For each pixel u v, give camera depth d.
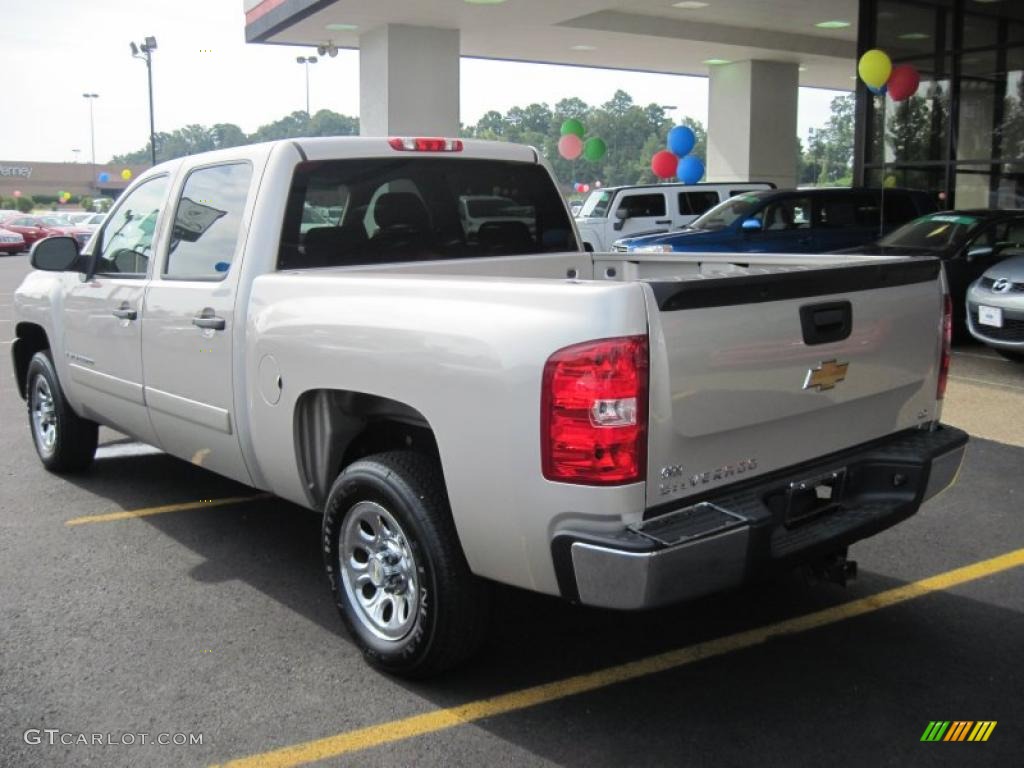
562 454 3.04
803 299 3.44
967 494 6.05
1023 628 4.25
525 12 16.45
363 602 3.95
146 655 4.06
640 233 17.84
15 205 81.12
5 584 4.82
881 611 4.44
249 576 4.93
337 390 3.93
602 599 3.05
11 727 3.51
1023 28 15.52
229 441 4.54
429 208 5.04
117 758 3.32
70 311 5.93
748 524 3.15
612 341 2.97
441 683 3.82
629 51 21.59
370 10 16.33
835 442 3.73
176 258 4.95
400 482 3.62
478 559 3.41
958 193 16.86
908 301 3.90
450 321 3.38
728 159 23.92
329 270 4.54
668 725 3.50
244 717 3.58
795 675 3.86
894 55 17.31
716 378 3.19
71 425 6.42
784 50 21.45
